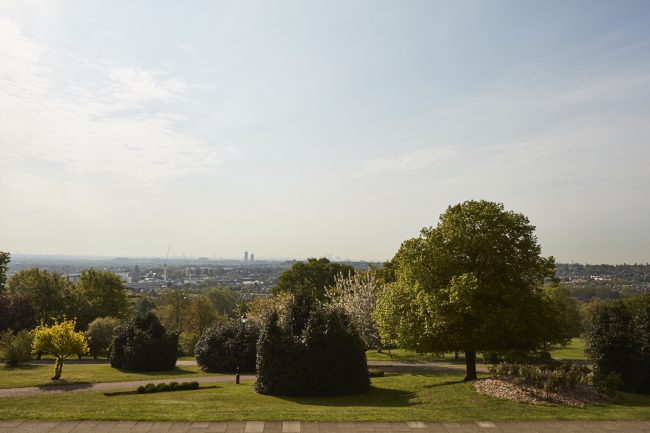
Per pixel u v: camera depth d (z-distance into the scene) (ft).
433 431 40.73
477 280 67.00
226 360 104.83
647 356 71.61
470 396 56.75
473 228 71.97
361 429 40.96
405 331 73.36
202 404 58.75
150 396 68.80
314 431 40.27
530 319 69.26
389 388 75.87
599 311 78.84
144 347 106.52
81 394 70.79
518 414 46.91
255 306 171.63
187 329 216.33
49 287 170.81
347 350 71.87
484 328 65.92
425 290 72.59
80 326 170.40
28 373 94.79
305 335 71.41
